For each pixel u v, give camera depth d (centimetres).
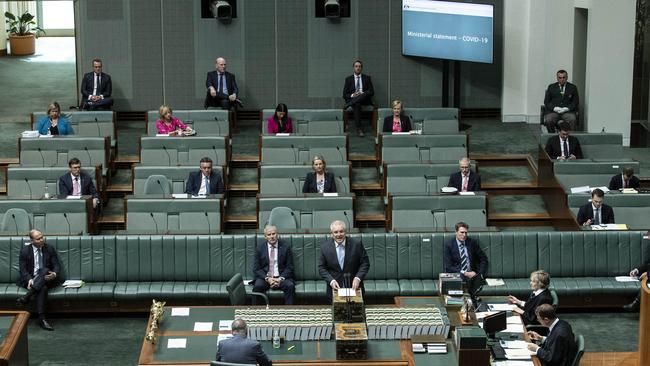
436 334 4519
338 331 4388
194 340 4572
